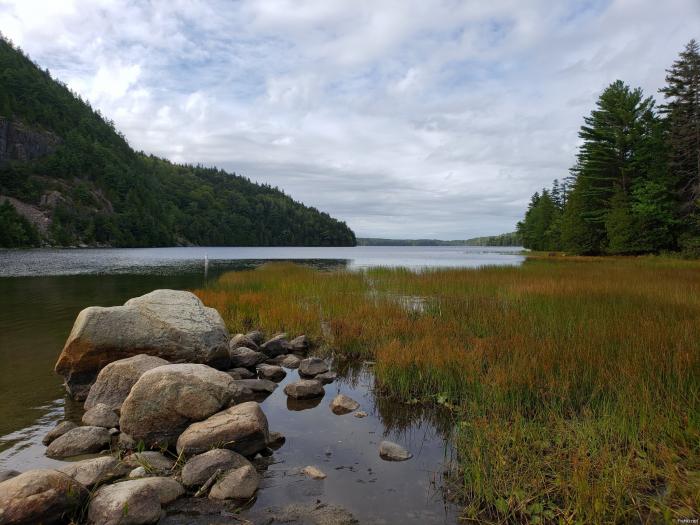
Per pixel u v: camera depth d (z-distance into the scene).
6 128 113.50
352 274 22.69
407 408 6.29
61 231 95.00
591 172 46.31
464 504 3.92
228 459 4.39
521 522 3.64
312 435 5.39
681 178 37.41
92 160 128.12
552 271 23.06
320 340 10.33
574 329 8.48
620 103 41.91
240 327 11.45
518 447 4.48
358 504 3.92
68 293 19.03
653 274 20.09
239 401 5.61
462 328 9.45
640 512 3.65
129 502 3.61
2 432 5.43
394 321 10.30
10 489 3.50
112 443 5.14
